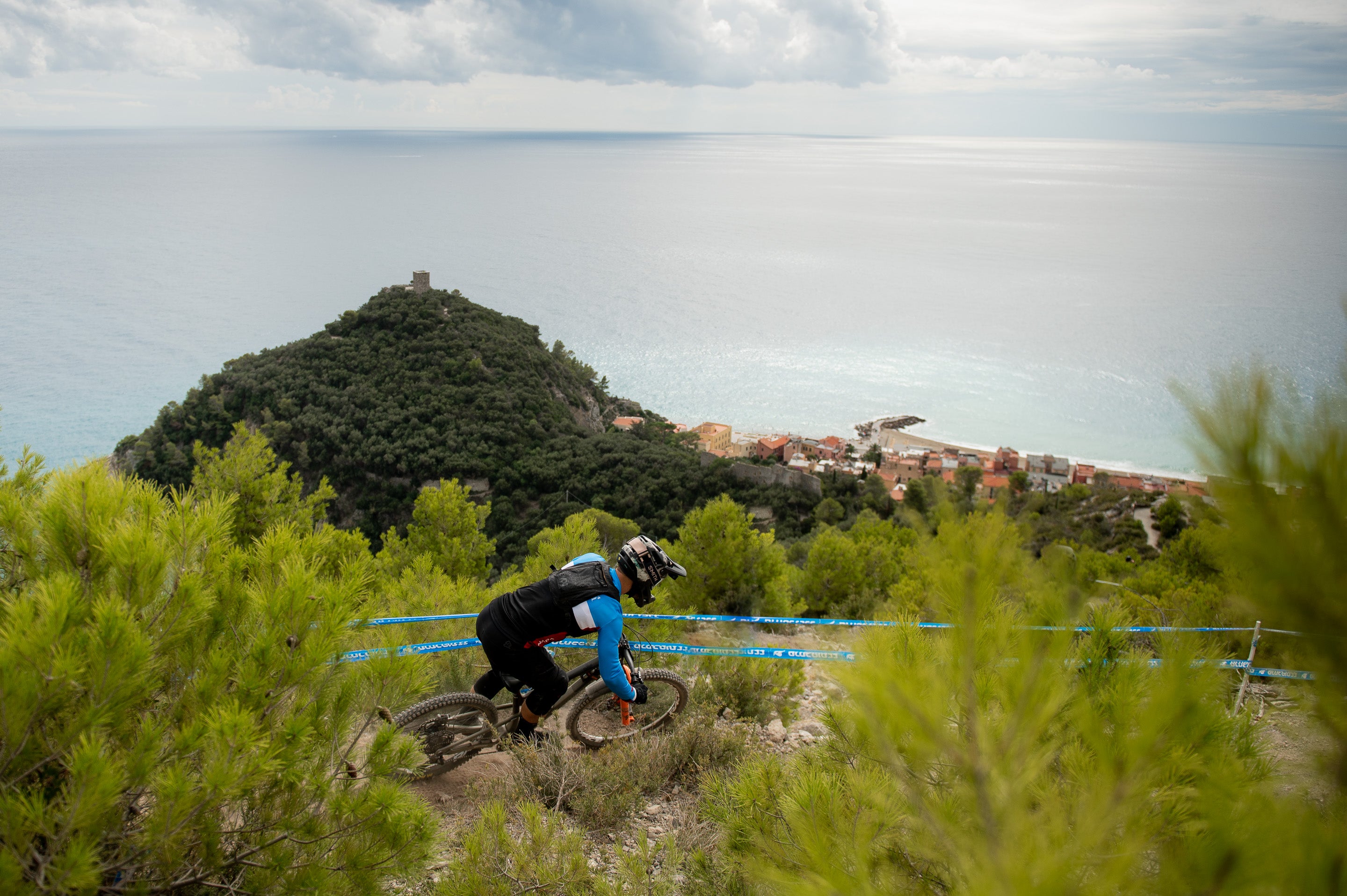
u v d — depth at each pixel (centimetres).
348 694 265
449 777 412
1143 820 128
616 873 322
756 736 453
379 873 247
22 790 200
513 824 353
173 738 226
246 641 253
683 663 572
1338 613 98
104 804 187
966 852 137
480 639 404
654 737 439
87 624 210
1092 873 123
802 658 519
